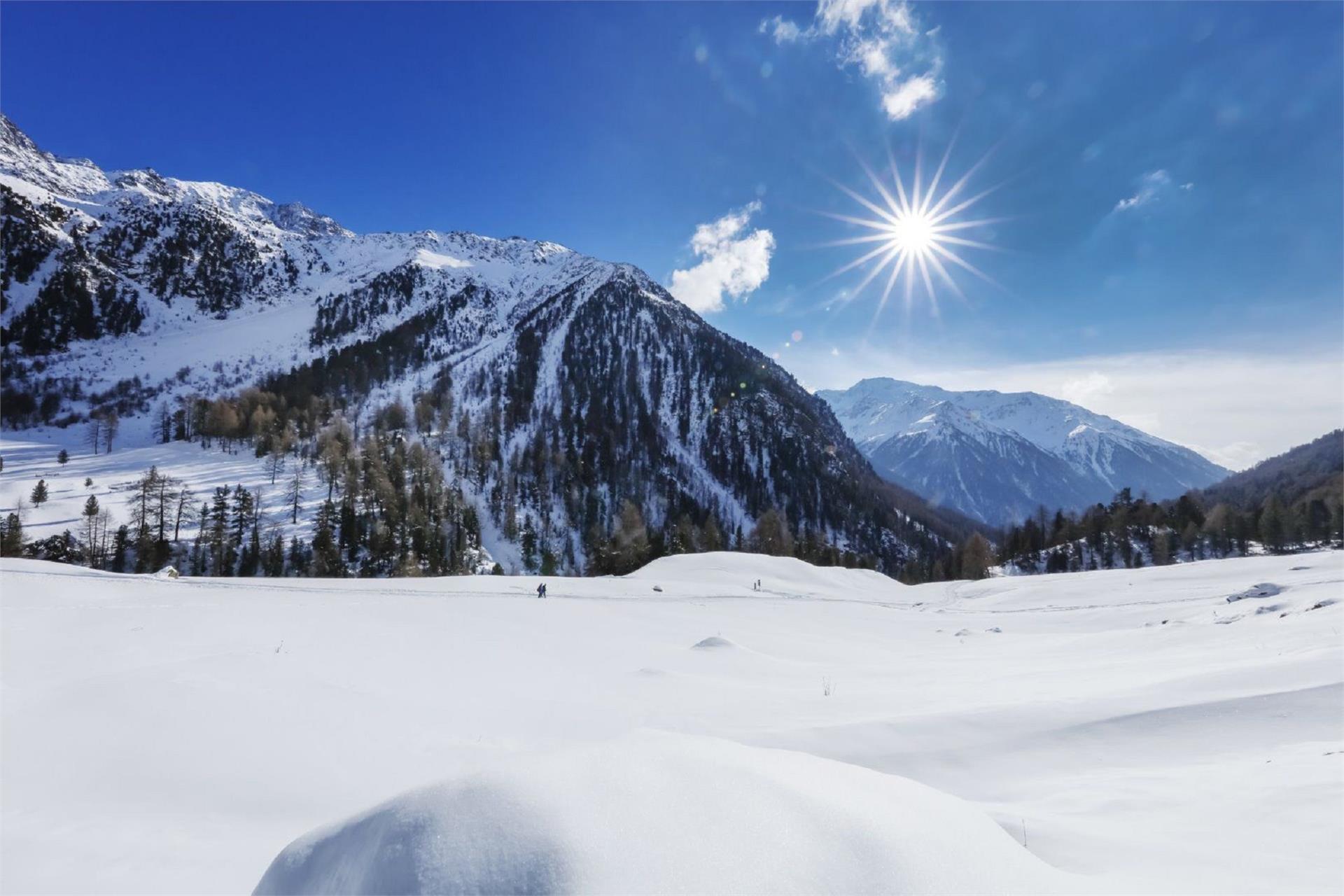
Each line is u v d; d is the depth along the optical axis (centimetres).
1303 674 795
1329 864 345
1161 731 709
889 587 5028
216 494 6750
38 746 709
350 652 1452
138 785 646
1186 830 431
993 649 1911
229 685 961
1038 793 591
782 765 332
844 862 253
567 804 269
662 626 2414
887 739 764
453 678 1277
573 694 1165
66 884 460
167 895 448
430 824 266
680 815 267
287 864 310
